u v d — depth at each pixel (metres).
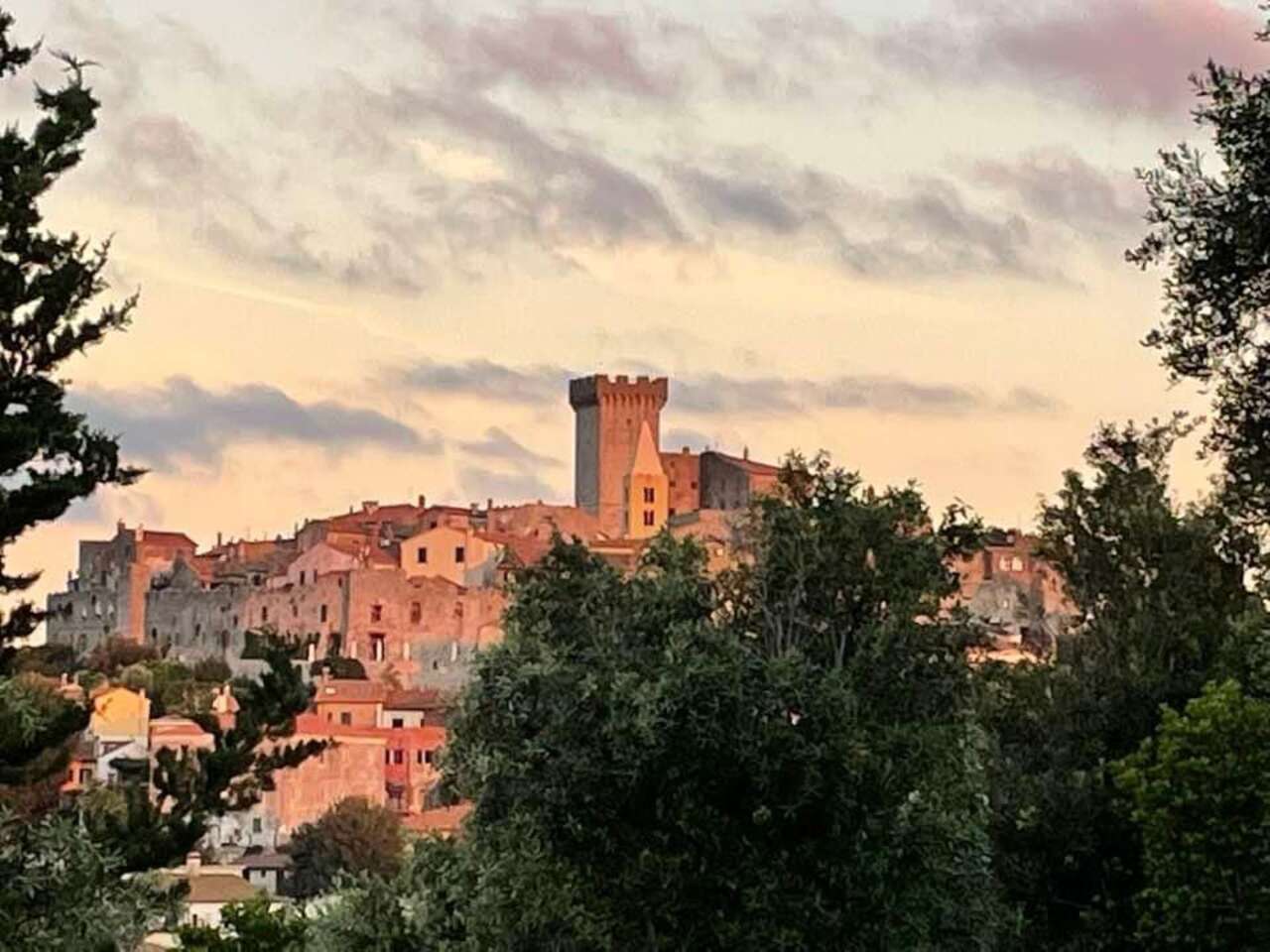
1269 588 35.12
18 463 23.31
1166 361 23.16
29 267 23.70
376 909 41.38
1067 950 48.34
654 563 42.41
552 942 37.41
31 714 22.73
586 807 37.47
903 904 36.94
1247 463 23.23
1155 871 44.69
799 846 36.59
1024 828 49.69
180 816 22.83
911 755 38.66
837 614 41.38
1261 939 42.91
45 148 23.83
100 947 21.67
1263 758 43.62
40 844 21.78
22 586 24.30
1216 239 22.39
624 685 36.94
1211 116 22.44
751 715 36.59
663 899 36.28
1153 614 55.34
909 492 41.62
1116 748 53.97
